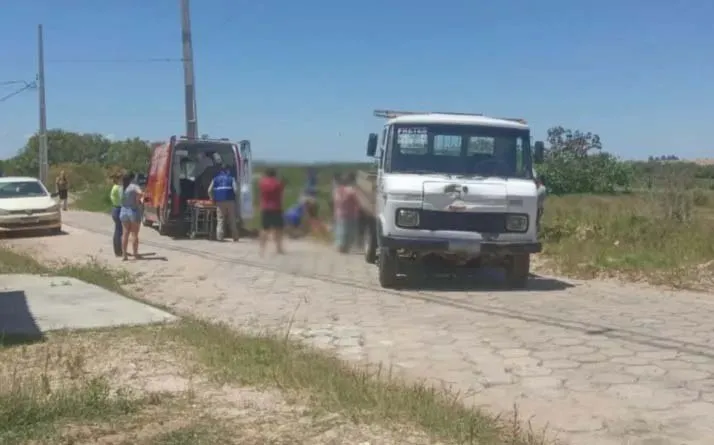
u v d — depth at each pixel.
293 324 9.11
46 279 12.23
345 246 15.05
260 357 6.98
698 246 14.12
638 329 8.72
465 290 11.59
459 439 4.92
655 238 15.08
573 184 45.38
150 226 23.38
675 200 18.39
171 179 20.50
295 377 6.27
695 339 8.23
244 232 19.44
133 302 10.06
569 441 5.21
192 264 14.79
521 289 11.70
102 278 12.43
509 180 11.40
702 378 6.75
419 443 4.84
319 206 15.53
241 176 19.08
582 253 14.42
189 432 5.02
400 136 11.77
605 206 19.64
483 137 11.83
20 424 5.14
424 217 10.95
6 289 11.14
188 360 6.96
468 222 10.98
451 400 5.82
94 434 5.00
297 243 15.75
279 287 12.02
